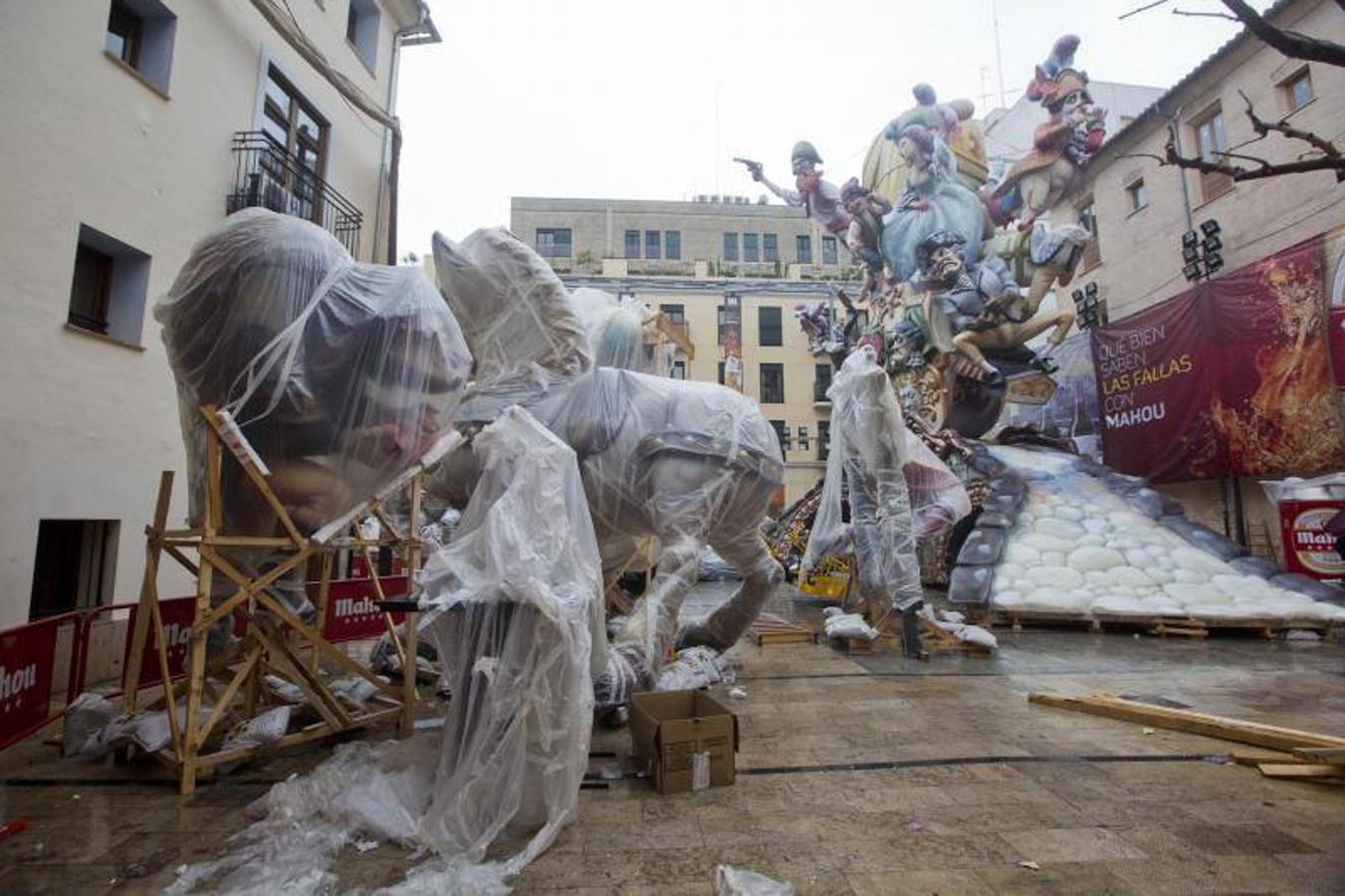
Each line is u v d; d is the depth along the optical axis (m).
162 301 4.27
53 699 5.77
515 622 3.41
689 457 5.63
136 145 7.25
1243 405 11.94
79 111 6.59
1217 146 13.73
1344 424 10.52
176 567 7.59
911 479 11.05
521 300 5.65
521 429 3.93
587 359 5.83
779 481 6.36
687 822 3.42
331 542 4.56
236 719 4.73
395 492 4.82
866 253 19.17
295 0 10.03
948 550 14.05
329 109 10.93
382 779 3.54
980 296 15.52
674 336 15.02
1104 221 16.38
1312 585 9.77
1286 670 7.20
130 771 4.16
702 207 34.34
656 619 5.32
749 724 5.19
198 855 3.08
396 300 4.47
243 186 8.80
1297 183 11.95
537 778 3.28
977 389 15.55
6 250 5.90
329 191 10.75
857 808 3.59
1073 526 11.52
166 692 4.03
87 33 6.69
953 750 4.55
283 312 4.12
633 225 34.12
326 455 4.34
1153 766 4.23
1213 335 12.48
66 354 6.40
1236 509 12.45
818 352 21.78
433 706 5.54
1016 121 18.52
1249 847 3.13
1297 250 11.23
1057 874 2.89
